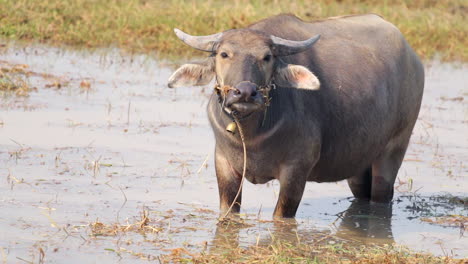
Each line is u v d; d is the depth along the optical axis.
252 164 19.41
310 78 18.23
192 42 18.56
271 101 18.67
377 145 22.22
